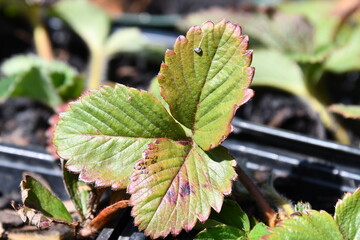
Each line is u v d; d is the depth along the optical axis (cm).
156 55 54
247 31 49
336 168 37
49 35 59
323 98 48
